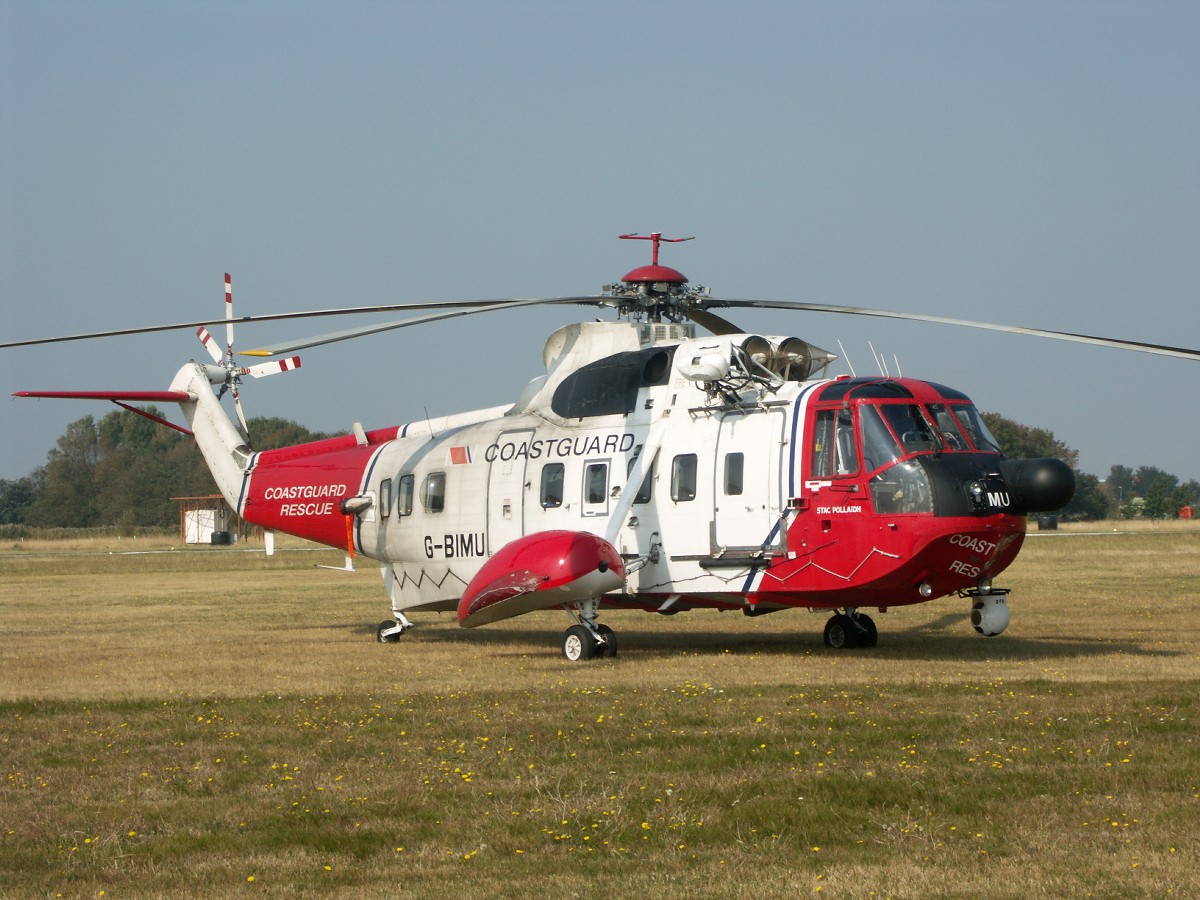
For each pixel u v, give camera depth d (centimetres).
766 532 2548
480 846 1216
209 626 3616
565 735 1709
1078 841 1182
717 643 2984
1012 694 1958
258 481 3497
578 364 2961
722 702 1942
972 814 1282
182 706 2038
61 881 1136
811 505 2497
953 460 2419
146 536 13612
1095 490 16575
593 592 2592
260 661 2677
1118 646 2738
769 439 2564
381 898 1073
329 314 2625
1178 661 2409
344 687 2247
